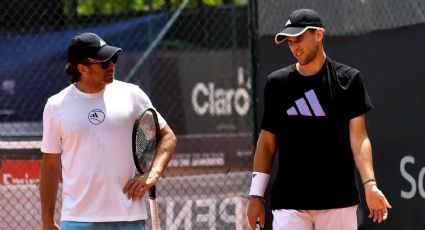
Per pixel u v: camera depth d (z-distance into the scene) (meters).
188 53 28.84
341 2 25.36
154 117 17.00
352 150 17.64
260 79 25.05
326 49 25.38
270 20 25.17
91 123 16.47
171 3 35.56
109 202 16.53
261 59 25.08
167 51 28.58
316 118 17.53
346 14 25.38
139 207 16.91
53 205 17.20
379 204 17.22
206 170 27.31
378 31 25.25
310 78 17.59
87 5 49.19
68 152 16.62
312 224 17.94
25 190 25.17
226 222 26.53
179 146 28.00
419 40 25.09
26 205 25.14
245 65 29.08
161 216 26.39
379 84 25.19
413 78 25.17
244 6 29.36
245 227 26.39
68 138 16.52
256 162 18.64
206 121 28.45
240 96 28.69
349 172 17.73
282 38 17.84
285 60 24.95
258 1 25.19
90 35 16.42
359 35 25.30
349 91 17.48
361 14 25.41
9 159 25.30
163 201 26.52
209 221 26.55
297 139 17.70
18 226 25.14
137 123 16.69
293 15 17.61
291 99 17.73
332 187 17.53
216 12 29.36
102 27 27.56
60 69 26.28
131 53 27.98
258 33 25.12
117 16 28.75
